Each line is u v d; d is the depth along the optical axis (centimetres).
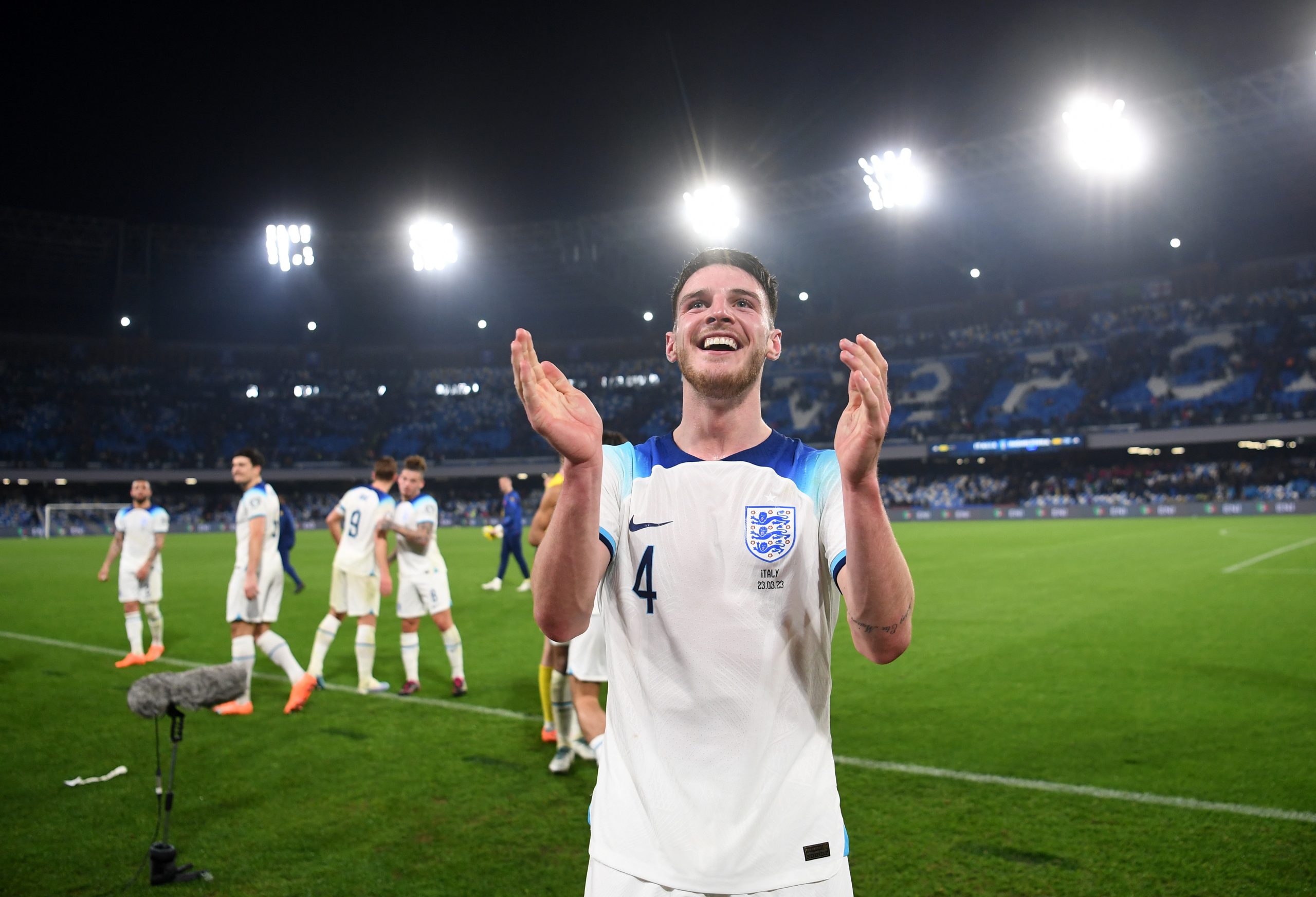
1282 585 1241
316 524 4591
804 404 4578
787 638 169
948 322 4650
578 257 3978
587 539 160
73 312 4559
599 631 441
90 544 3158
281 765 518
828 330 4781
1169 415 3756
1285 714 576
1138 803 423
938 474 4559
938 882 346
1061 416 4075
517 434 4941
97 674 809
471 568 1919
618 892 162
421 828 419
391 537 1636
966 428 4159
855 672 750
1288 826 390
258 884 361
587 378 5062
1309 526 2686
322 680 754
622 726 172
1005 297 4525
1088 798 432
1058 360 4291
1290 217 3725
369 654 713
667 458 182
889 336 4712
